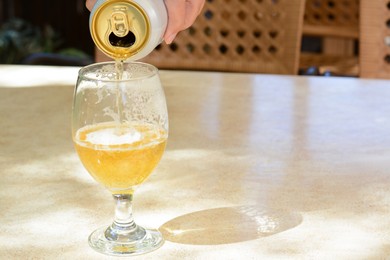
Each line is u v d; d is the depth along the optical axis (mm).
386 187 980
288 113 1217
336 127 1163
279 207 934
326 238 870
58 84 1345
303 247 854
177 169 1028
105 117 841
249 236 874
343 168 1030
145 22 856
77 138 845
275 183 990
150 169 859
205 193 967
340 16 2178
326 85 1351
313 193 966
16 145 1100
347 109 1234
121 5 848
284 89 1329
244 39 1646
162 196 961
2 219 910
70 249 852
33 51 3279
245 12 1635
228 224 898
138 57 883
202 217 914
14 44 3240
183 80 1373
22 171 1024
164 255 841
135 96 841
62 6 3578
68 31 3605
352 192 968
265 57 1637
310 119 1193
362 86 1341
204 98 1283
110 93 836
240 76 1398
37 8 3598
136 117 844
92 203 946
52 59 1840
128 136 836
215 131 1146
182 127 1161
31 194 966
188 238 871
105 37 861
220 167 1033
